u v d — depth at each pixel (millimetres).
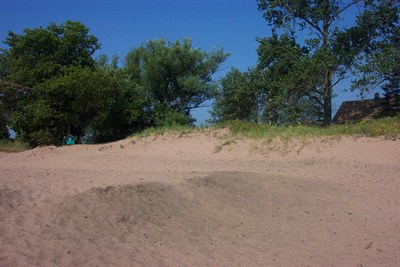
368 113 33750
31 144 24328
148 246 5598
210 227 6641
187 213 7039
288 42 25828
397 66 21891
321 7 25141
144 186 7809
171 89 29484
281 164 14156
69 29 23703
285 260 5684
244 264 5434
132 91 26172
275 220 7324
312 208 8172
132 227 6113
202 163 15086
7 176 9203
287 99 26203
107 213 6371
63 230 5578
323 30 26016
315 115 30562
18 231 5293
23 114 23203
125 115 25266
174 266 5117
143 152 19328
